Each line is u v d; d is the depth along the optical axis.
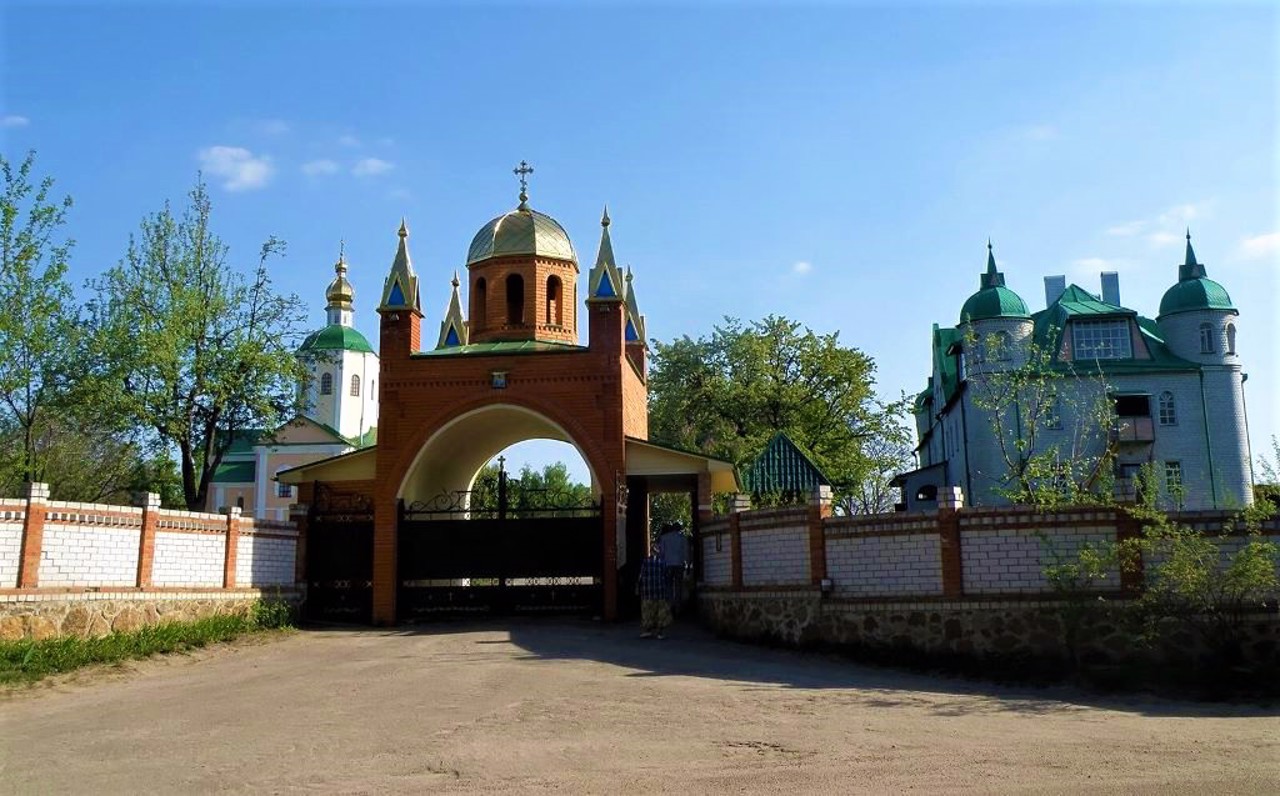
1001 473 40.50
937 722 10.59
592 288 23.64
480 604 23.02
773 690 12.76
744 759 8.84
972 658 14.98
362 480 24.41
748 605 18.34
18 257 23.80
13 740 10.20
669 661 15.60
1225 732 9.96
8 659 14.37
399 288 24.00
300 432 59.12
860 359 44.81
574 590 22.91
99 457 35.03
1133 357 41.16
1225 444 40.16
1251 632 13.40
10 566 15.70
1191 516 14.34
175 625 17.92
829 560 16.92
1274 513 13.76
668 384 49.44
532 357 23.48
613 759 8.89
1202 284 41.59
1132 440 39.44
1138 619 13.96
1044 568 15.00
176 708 11.95
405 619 22.88
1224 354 40.94
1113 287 48.19
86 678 14.28
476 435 26.38
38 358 25.50
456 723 10.59
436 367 23.62
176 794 7.97
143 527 18.14
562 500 31.14
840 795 7.56
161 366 26.11
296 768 8.75
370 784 8.16
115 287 27.17
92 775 8.62
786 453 29.64
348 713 11.31
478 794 7.80
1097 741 9.47
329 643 18.84
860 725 10.38
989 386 35.25
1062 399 39.66
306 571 23.20
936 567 15.72
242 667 15.70
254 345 27.84
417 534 23.17
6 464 25.55
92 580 17.03
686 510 50.16
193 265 27.88
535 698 12.08
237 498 60.81
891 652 15.66
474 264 28.02
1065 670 13.90
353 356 65.88
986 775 8.09
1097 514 14.91
